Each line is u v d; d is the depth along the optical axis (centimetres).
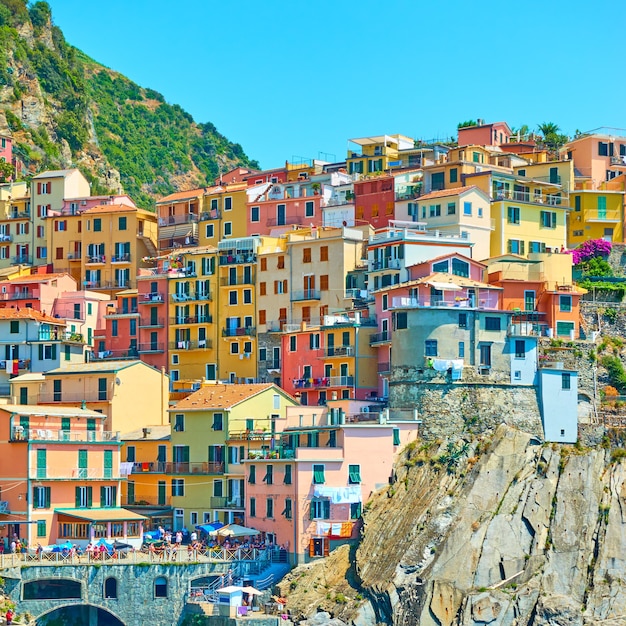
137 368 16988
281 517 14462
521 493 14562
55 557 13538
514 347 15538
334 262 17838
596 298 17338
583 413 15925
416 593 13700
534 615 13888
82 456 14800
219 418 15838
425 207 18162
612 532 14450
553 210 18625
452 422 15112
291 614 13600
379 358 16412
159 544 14650
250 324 18550
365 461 14625
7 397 17588
